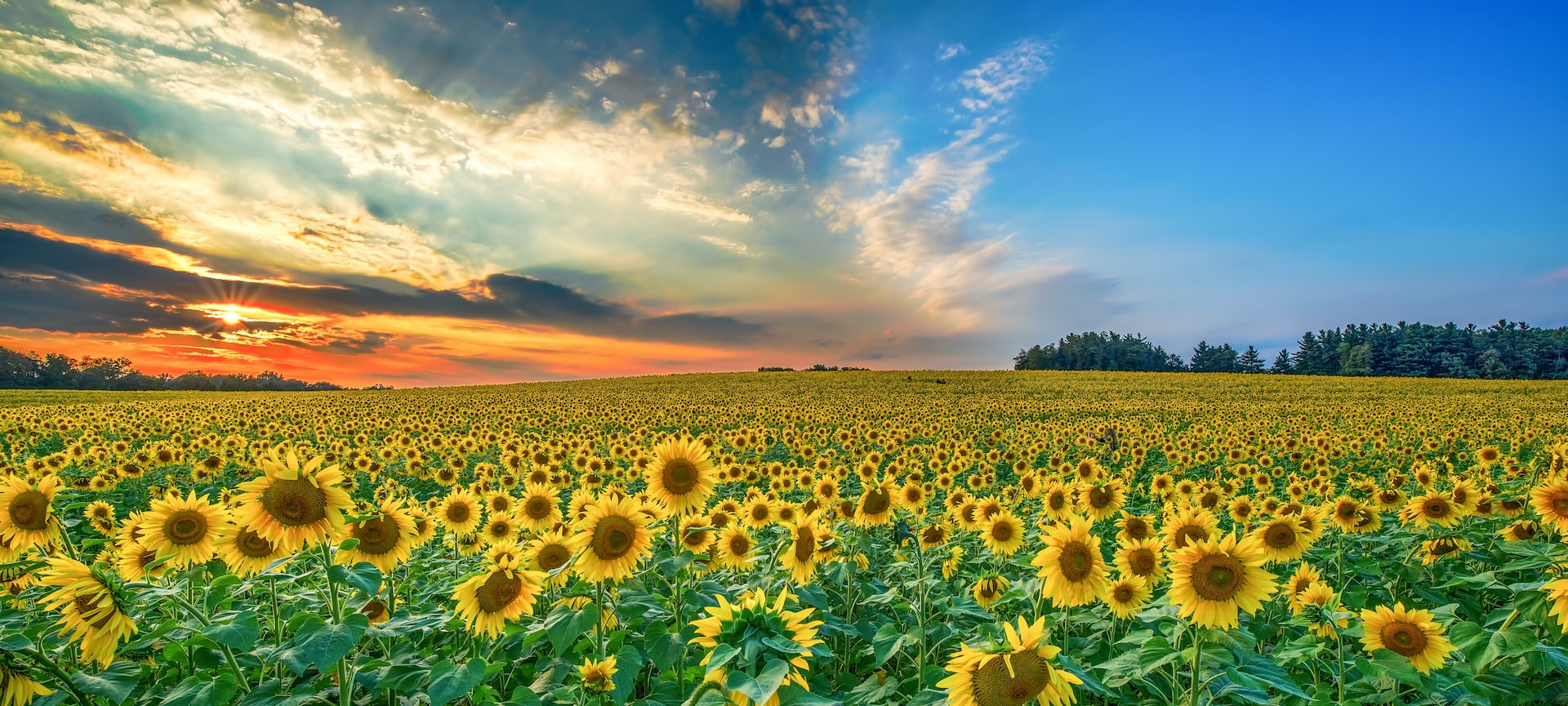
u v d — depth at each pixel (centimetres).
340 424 2609
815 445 2091
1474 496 738
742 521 791
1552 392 5794
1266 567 712
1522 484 1034
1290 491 1119
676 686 404
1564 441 1977
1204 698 417
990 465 1392
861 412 3544
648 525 493
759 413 3525
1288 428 2866
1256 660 394
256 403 4691
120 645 394
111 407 3878
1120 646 527
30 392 6869
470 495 753
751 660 281
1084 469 1290
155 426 2444
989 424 3073
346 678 372
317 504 413
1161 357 16662
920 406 4416
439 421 3034
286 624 413
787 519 781
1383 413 3641
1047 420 3509
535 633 401
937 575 670
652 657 378
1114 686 421
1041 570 472
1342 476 1454
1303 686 474
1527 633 422
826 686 476
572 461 1529
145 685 452
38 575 475
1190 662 407
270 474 415
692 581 538
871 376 8394
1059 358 16312
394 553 465
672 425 2952
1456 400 5109
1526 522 725
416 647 540
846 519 740
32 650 328
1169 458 1675
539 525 730
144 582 461
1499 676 434
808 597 533
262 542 428
